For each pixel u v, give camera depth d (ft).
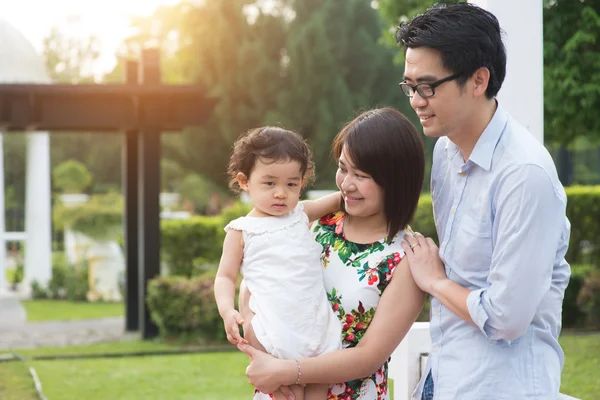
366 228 8.09
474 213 7.57
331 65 62.34
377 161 7.62
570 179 50.57
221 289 8.05
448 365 7.64
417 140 7.80
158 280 29.12
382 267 7.81
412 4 29.48
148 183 29.81
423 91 7.29
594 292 28.78
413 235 8.05
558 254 7.49
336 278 8.00
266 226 8.18
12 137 70.44
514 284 6.93
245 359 25.53
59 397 20.47
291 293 7.80
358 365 7.52
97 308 40.91
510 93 10.52
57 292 45.29
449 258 7.70
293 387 7.66
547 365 7.45
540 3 10.55
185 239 40.55
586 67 24.36
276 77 63.16
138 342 29.32
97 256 44.70
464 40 7.10
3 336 31.17
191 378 22.71
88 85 28.58
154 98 29.40
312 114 62.80
